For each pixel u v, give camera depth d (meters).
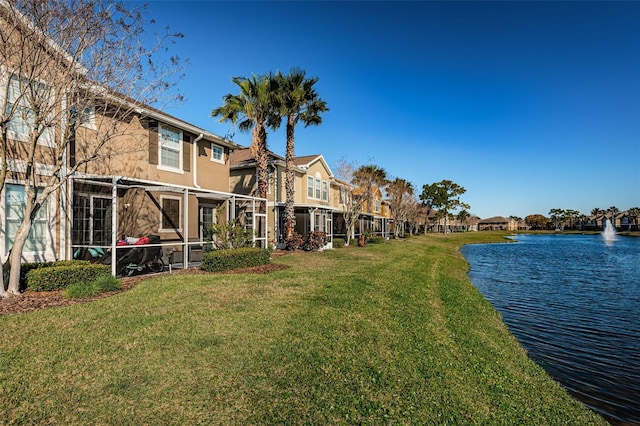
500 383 5.07
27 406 3.45
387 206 44.97
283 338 5.41
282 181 22.52
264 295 7.86
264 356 4.77
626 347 7.89
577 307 11.74
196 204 15.20
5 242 8.37
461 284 14.20
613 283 16.80
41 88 7.71
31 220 7.35
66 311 6.11
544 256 31.45
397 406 3.93
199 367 4.38
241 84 17.56
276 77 18.34
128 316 5.97
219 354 4.74
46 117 7.71
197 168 15.30
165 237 13.56
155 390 3.83
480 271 20.95
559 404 4.78
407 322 7.11
